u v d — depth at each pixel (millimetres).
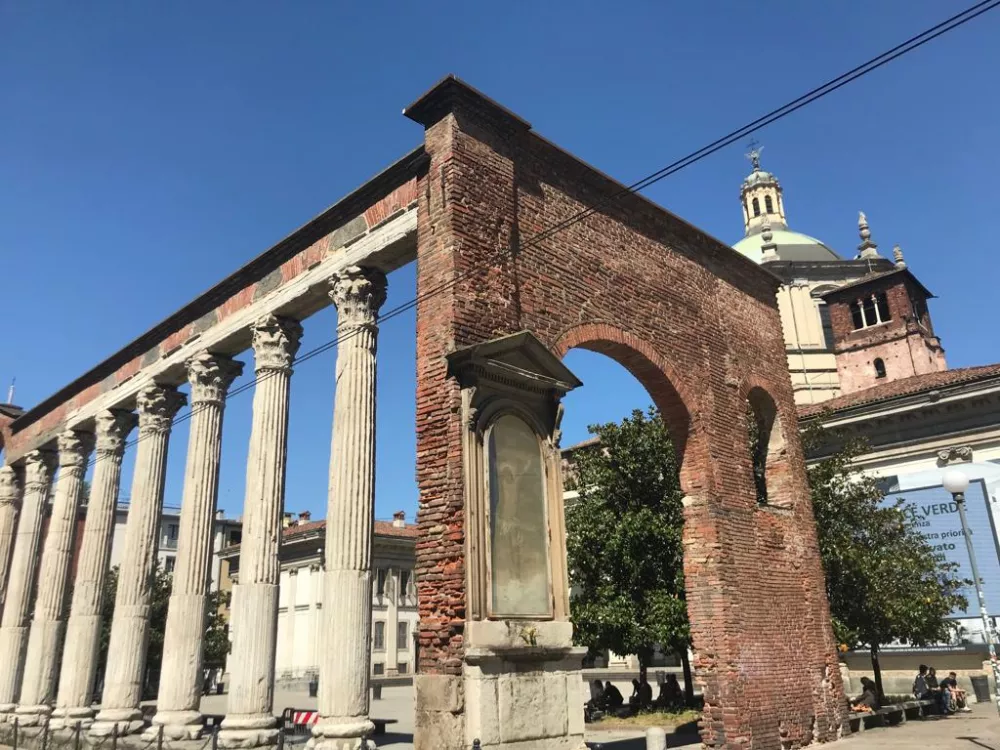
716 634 16344
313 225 18844
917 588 24266
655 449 26109
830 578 24078
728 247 20484
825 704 18312
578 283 15945
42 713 25938
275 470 18922
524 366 13102
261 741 16812
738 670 16250
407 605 62625
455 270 13500
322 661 15250
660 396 17844
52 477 31484
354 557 15625
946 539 29656
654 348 17312
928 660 29953
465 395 12375
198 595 20391
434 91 14625
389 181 16875
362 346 17141
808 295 48406
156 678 49500
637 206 18078
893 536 25688
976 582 17500
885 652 31031
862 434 32562
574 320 15570
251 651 17406
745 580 17375
